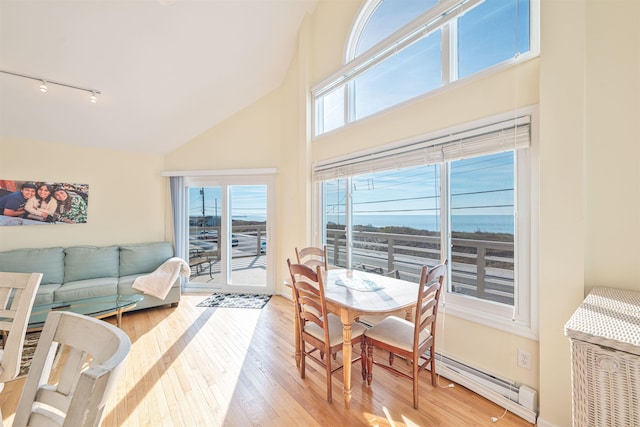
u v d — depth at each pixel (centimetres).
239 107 439
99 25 253
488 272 203
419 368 183
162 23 274
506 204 193
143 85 327
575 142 150
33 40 245
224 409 180
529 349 175
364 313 168
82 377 52
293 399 189
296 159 405
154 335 286
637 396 85
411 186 256
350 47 324
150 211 438
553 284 158
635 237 139
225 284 442
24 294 147
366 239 305
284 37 377
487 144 195
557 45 155
